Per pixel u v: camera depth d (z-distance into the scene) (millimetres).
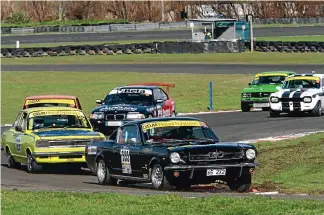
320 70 106188
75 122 43156
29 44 156750
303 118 64812
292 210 23266
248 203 24859
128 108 55625
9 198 28125
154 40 158500
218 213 22969
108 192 29781
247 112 73688
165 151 30562
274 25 184500
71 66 119625
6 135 45000
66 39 164625
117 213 23562
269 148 45750
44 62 127625
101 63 123875
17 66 120812
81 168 43688
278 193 30656
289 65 113750
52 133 41188
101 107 56562
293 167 39062
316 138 49656
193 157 30406
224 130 58188
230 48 138000
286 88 68125
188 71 109562
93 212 23938
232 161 30828
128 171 33062
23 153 41969
